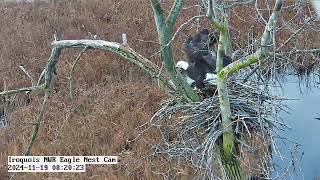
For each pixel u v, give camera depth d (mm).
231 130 6141
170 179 8539
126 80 12594
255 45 7035
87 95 11664
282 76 11570
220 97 5941
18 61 13547
